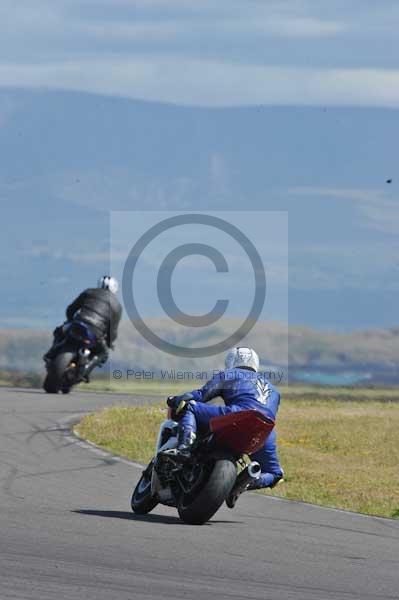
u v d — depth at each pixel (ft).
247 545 129.90
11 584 102.78
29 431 255.50
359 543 135.85
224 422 141.90
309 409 373.20
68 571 109.40
